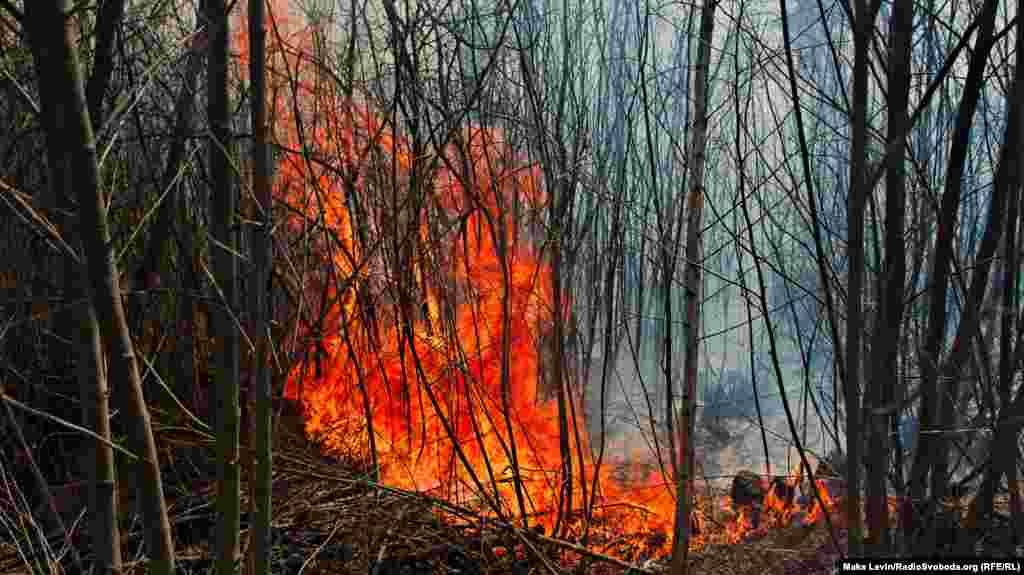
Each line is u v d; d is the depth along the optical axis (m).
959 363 1.60
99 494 1.22
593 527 2.61
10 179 1.90
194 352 2.43
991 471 1.66
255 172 1.36
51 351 2.35
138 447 1.21
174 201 2.02
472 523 2.28
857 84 1.39
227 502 1.43
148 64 1.94
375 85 2.24
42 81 1.03
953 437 1.66
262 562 1.50
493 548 2.37
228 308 1.36
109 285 1.13
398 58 2.00
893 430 1.70
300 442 2.79
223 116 1.31
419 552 2.25
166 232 2.11
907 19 1.38
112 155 1.90
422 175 2.15
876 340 1.51
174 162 1.97
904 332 1.77
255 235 1.38
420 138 2.12
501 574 2.23
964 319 1.58
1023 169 1.58
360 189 2.31
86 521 2.11
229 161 1.31
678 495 1.78
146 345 2.37
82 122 1.06
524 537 2.18
